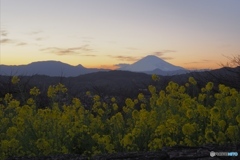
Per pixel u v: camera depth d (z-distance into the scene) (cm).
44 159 552
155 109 909
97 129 859
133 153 543
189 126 652
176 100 898
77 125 789
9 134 730
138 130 694
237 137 621
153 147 657
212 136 619
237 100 776
